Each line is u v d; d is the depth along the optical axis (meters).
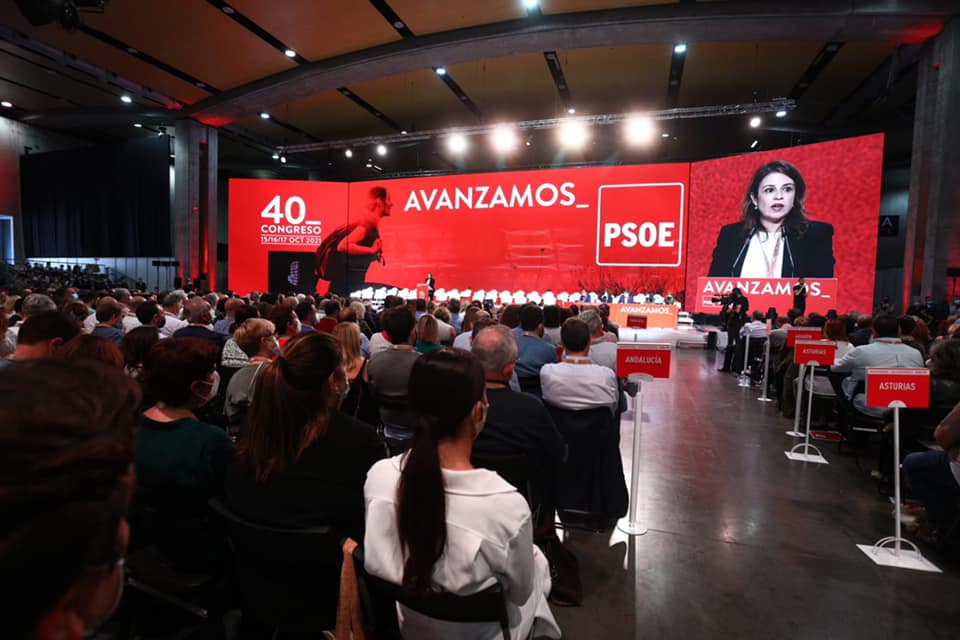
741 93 15.17
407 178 18.23
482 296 17.38
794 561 2.66
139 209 17.94
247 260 18.62
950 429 2.51
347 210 18.69
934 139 10.04
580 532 2.94
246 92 14.78
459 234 17.72
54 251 20.19
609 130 17.58
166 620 1.64
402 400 2.71
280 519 1.32
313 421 1.35
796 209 12.77
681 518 3.13
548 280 16.69
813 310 12.55
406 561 1.01
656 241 15.28
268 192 18.55
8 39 11.83
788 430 5.11
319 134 20.09
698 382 7.71
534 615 1.29
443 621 1.08
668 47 12.30
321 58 13.22
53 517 0.35
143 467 1.52
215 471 1.54
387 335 2.89
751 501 3.39
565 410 2.83
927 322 8.38
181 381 1.56
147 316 3.92
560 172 16.42
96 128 21.25
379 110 17.34
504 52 12.04
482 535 1.01
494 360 1.93
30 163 20.16
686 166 14.87
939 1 9.41
